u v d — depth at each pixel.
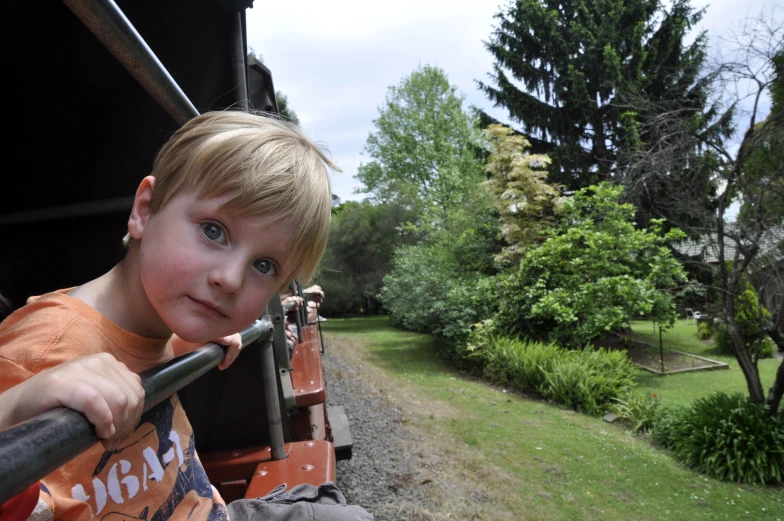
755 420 6.76
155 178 0.98
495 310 14.19
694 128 7.84
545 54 23.52
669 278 12.31
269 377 2.27
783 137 6.58
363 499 5.28
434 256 16.58
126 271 1.00
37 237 2.23
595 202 13.35
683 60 21.33
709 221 7.75
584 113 21.41
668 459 7.21
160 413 1.14
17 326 0.88
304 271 1.10
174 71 2.19
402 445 7.14
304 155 1.07
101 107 2.07
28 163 2.14
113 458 0.96
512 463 6.89
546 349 11.43
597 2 22.25
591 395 9.55
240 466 2.38
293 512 1.47
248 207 0.91
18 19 1.76
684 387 10.80
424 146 37.56
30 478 0.48
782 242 6.84
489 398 10.62
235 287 0.89
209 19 2.07
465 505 5.34
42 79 1.95
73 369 0.63
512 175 16.28
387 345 17.25
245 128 1.04
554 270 13.24
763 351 13.73
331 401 9.29
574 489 6.13
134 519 0.99
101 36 1.01
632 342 14.88
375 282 26.77
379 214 27.05
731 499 5.94
